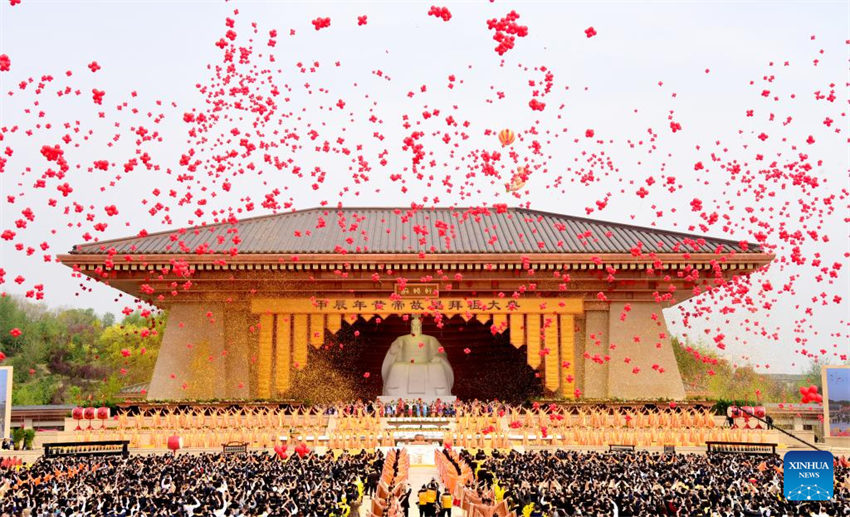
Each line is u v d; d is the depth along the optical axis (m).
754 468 41.47
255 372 62.03
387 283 60.66
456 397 64.00
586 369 62.06
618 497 30.47
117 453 46.94
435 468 47.69
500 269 58.69
